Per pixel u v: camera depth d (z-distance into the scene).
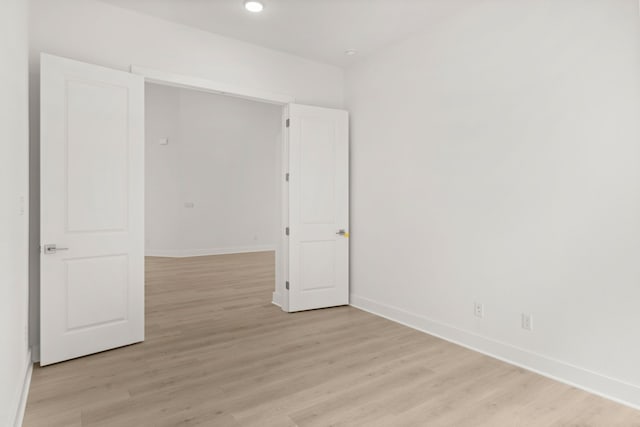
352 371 2.70
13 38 1.91
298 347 3.15
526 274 2.80
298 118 4.11
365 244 4.30
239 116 8.58
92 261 2.93
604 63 2.39
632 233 2.29
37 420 2.04
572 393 2.41
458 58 3.28
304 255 4.18
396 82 3.89
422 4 3.12
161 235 8.02
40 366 2.71
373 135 4.18
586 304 2.48
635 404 2.25
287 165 4.14
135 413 2.12
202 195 8.18
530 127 2.77
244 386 2.46
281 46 3.98
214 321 3.82
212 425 2.02
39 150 2.86
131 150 3.13
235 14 3.32
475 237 3.15
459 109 3.27
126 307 3.13
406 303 3.78
